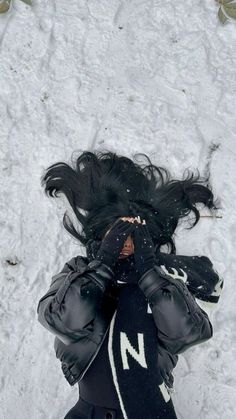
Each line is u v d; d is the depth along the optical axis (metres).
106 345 2.15
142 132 3.48
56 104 3.55
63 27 3.66
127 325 2.14
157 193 2.42
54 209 3.37
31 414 3.11
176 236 3.28
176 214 2.46
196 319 2.15
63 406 3.10
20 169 3.46
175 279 2.19
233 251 3.27
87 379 2.23
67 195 2.43
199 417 3.06
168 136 3.46
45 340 3.20
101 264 2.13
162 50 3.61
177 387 3.09
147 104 3.52
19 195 3.42
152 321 2.17
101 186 2.38
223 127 3.47
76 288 2.11
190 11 3.64
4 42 3.64
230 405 3.05
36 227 3.37
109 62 3.61
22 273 3.31
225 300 3.20
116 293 2.21
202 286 2.54
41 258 3.32
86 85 3.57
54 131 3.50
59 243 3.33
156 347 2.16
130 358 2.11
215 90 3.53
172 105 3.51
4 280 3.30
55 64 3.61
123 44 3.63
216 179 3.38
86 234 2.38
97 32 3.65
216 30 3.62
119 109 3.52
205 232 3.30
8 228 3.37
